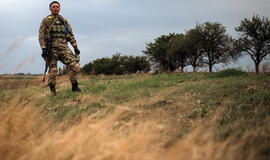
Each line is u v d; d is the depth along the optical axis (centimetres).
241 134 223
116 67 2931
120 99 484
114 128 244
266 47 2081
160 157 167
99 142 163
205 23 2473
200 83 575
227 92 422
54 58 538
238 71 739
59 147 161
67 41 567
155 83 669
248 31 2148
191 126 285
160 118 277
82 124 187
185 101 403
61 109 418
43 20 521
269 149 191
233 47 2298
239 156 180
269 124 229
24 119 228
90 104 440
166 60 3081
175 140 221
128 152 157
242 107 330
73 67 556
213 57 2488
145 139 163
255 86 450
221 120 286
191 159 149
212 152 164
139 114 295
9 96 371
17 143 185
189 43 2544
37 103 424
